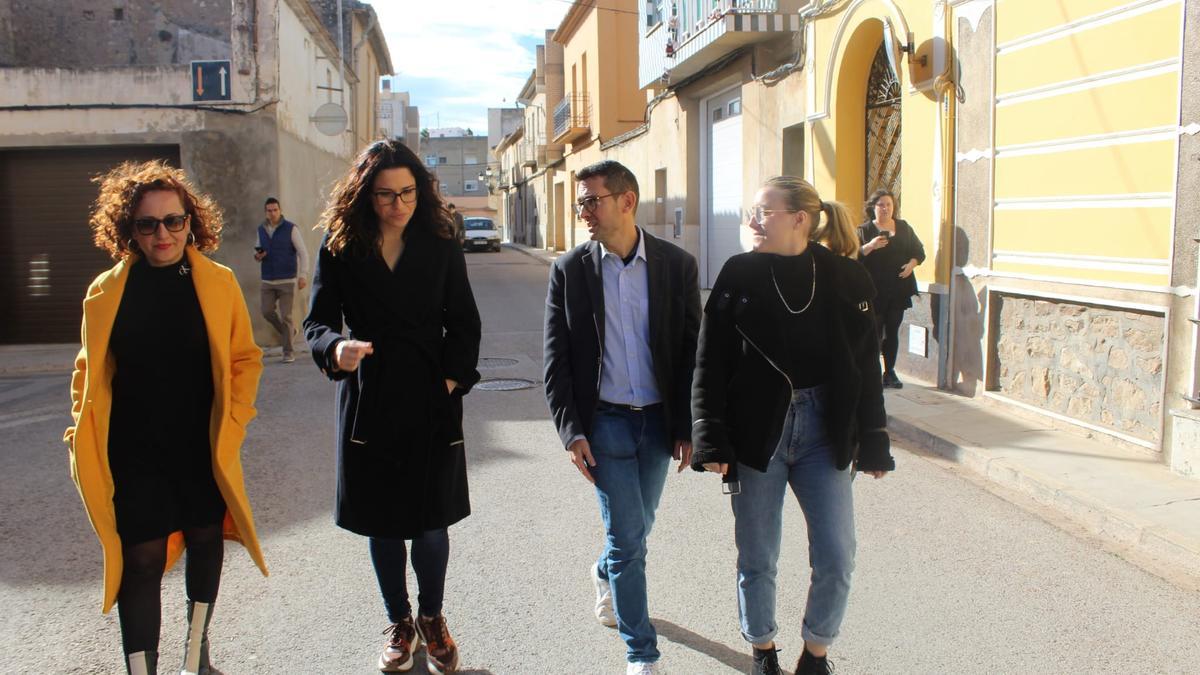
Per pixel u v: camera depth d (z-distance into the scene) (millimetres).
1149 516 4852
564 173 33719
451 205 3418
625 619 3271
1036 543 4801
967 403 7633
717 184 16359
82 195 12594
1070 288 6617
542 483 5910
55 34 14281
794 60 12297
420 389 3264
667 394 3373
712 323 3141
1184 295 5641
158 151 12508
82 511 5434
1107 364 6387
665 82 17141
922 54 8469
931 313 8438
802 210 3078
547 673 3469
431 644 3447
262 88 12195
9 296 12695
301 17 14164
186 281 3182
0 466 6457
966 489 5730
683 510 5328
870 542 4816
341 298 3328
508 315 15328
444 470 3334
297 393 9102
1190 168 5570
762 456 3061
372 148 3242
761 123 13336
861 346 3094
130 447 3086
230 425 3219
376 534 3281
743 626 3279
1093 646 3658
